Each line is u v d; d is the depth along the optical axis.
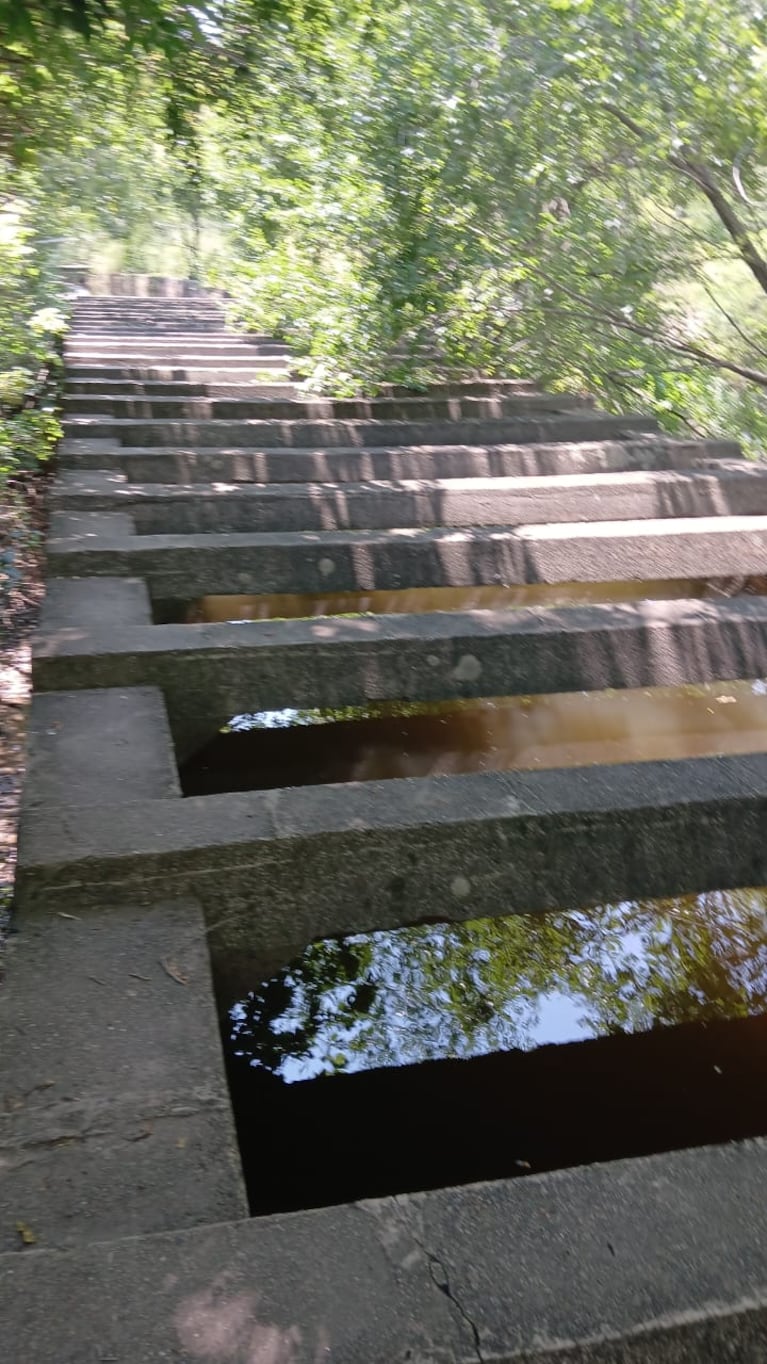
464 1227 1.52
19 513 7.62
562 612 4.31
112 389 10.08
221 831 2.52
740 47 8.96
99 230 16.25
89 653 3.61
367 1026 2.95
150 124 8.78
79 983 2.09
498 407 9.62
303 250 11.22
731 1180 1.62
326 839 2.53
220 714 3.75
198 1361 1.31
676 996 3.13
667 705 4.80
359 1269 1.45
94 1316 1.36
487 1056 2.82
